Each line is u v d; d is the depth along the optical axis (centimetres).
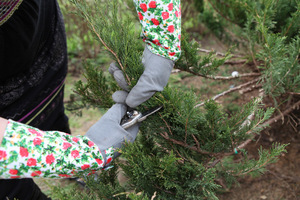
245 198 211
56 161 94
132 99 114
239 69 298
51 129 207
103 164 108
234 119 135
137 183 125
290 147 238
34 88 162
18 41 131
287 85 172
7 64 135
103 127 114
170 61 112
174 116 123
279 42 151
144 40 115
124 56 122
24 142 89
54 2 170
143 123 137
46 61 169
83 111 337
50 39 171
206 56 172
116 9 123
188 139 138
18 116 154
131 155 119
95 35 129
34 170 90
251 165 137
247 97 293
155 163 121
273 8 201
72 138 104
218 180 198
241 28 242
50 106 185
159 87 113
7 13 120
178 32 109
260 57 170
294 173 219
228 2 233
